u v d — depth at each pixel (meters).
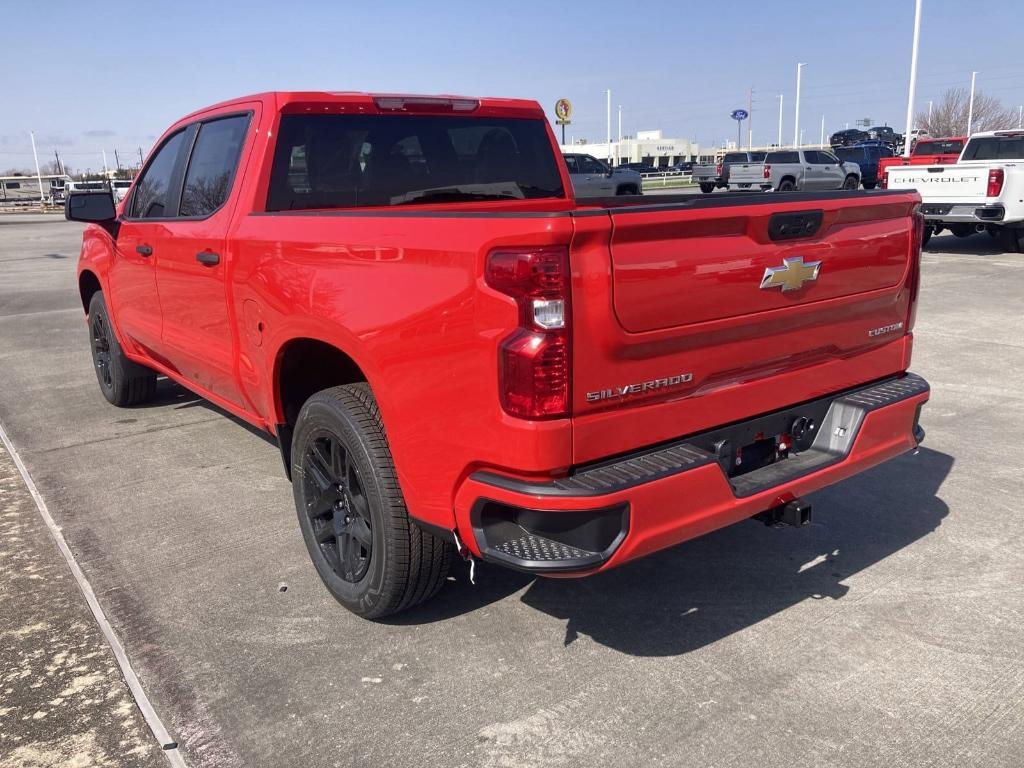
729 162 32.38
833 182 31.69
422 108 4.28
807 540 4.01
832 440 3.29
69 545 4.07
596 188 27.89
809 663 3.02
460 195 4.48
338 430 3.15
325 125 3.98
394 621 3.35
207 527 4.25
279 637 3.24
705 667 3.01
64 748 2.63
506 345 2.44
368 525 3.22
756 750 2.57
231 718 2.77
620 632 3.25
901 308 3.54
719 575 3.69
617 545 2.53
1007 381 6.72
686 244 2.64
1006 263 13.78
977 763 2.50
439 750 2.60
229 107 4.23
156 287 4.86
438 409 2.69
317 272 3.17
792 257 2.94
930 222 15.13
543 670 3.01
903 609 3.38
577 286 2.42
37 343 9.16
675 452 2.73
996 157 15.94
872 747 2.57
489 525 2.67
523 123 4.75
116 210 5.52
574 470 2.57
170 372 5.26
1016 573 3.66
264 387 3.74
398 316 2.77
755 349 2.96
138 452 5.43
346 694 2.88
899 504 4.41
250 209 3.79
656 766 2.51
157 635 3.27
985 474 4.80
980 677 2.92
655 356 2.65
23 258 20.06
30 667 3.06
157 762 2.57
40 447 5.56
